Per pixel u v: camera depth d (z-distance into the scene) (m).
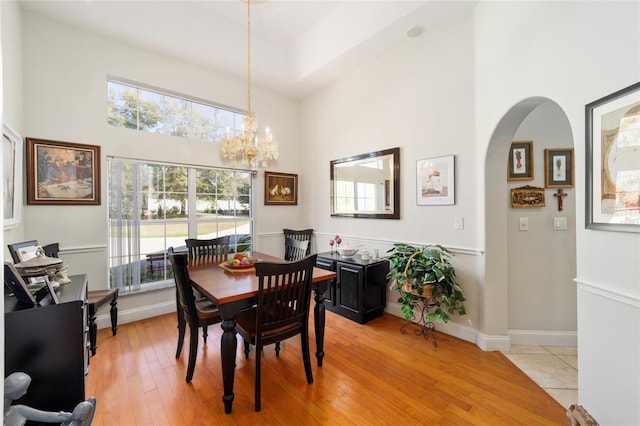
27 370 1.13
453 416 1.76
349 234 3.97
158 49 3.28
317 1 3.27
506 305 2.58
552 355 2.45
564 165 2.61
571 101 1.75
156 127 3.44
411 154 3.21
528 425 1.69
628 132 1.41
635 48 1.39
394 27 2.91
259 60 3.79
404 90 3.26
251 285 2.01
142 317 3.24
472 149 2.71
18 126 2.46
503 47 2.32
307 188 4.64
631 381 1.42
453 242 2.86
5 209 2.05
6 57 2.16
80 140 2.89
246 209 4.24
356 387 2.03
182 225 3.60
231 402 1.78
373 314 3.23
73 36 2.86
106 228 3.04
